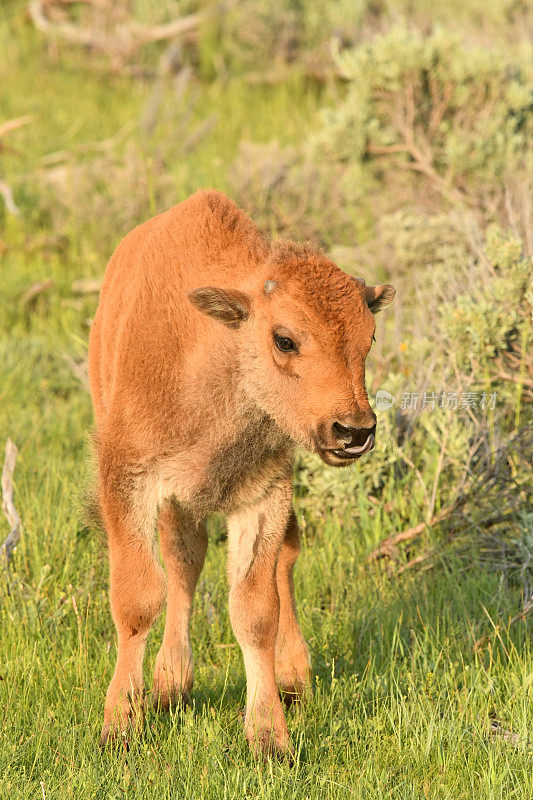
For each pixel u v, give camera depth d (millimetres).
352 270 33438
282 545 18188
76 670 17609
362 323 14938
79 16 65875
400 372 26391
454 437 24078
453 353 25484
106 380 18297
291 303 14883
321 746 15594
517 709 16656
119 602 16172
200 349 15859
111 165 44219
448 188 34781
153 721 16469
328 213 38375
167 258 16703
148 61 61969
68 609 19562
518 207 31625
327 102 54156
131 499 16312
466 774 15016
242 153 42406
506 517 23641
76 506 20719
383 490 24797
